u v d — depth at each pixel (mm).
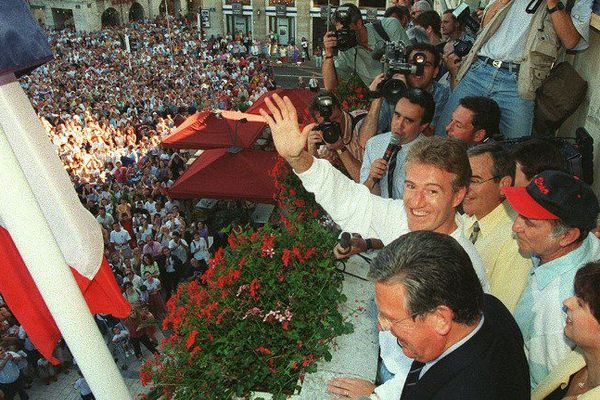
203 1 43750
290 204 4863
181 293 3805
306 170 2568
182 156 20969
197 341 3299
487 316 1853
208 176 14820
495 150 3180
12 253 2938
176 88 30016
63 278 2326
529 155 3297
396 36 6605
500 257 3217
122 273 13312
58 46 38250
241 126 17281
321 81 36812
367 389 2527
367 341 3395
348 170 4547
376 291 1737
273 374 3164
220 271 3602
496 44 4887
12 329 10883
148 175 18688
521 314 2793
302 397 3072
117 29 45531
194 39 43250
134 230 15562
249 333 3270
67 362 11266
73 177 18844
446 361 1746
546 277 2633
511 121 4879
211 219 16547
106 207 16547
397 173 3836
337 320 3393
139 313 10961
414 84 5039
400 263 1677
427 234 1765
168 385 3229
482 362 1702
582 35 4090
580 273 2094
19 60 2141
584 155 4125
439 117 5805
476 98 3938
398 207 2730
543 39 4367
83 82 30156
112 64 34312
